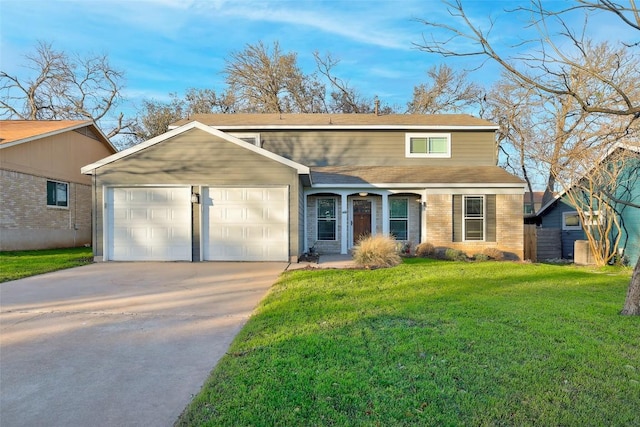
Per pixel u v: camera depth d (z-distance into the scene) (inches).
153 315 225.6
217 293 286.2
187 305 249.8
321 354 152.8
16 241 566.6
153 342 177.8
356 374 134.0
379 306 232.4
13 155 560.4
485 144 645.3
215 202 457.4
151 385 133.0
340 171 607.2
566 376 133.7
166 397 124.2
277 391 122.4
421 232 567.8
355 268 398.6
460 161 643.5
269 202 457.1
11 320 215.2
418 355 151.8
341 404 114.6
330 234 589.3
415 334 176.6
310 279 326.6
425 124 638.5
